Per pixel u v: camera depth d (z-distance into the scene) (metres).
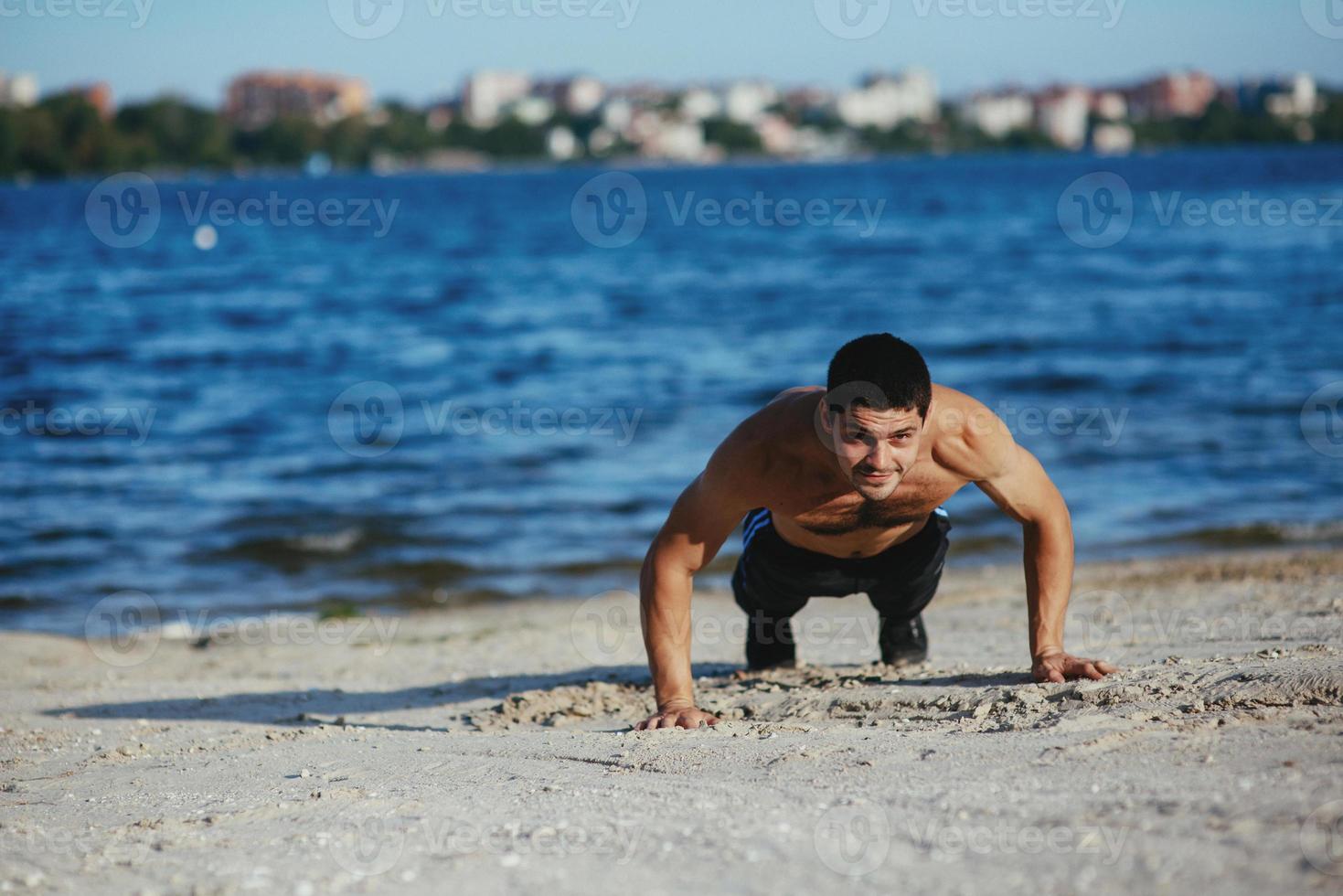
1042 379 15.84
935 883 2.14
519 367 17.70
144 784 3.71
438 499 10.70
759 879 2.25
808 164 135.50
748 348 18.94
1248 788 2.45
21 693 5.76
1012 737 3.18
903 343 3.44
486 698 5.28
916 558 4.38
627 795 2.98
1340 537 8.82
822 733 3.55
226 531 9.84
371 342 20.19
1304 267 27.78
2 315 23.23
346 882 2.44
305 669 6.30
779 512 3.95
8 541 9.56
